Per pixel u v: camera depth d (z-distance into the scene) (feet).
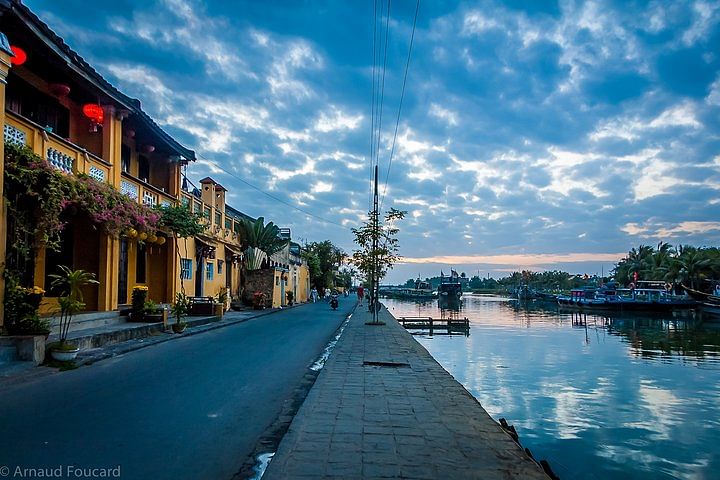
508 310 217.77
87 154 43.98
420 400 24.25
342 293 293.43
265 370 32.09
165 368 31.53
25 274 40.19
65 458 15.56
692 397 48.49
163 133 59.88
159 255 65.72
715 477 27.84
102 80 45.37
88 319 42.86
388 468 14.93
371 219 81.10
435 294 413.80
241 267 104.99
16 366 28.17
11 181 33.14
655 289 236.43
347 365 34.99
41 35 36.60
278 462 15.21
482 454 16.46
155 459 15.70
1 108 31.24
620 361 73.61
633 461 30.17
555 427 37.11
